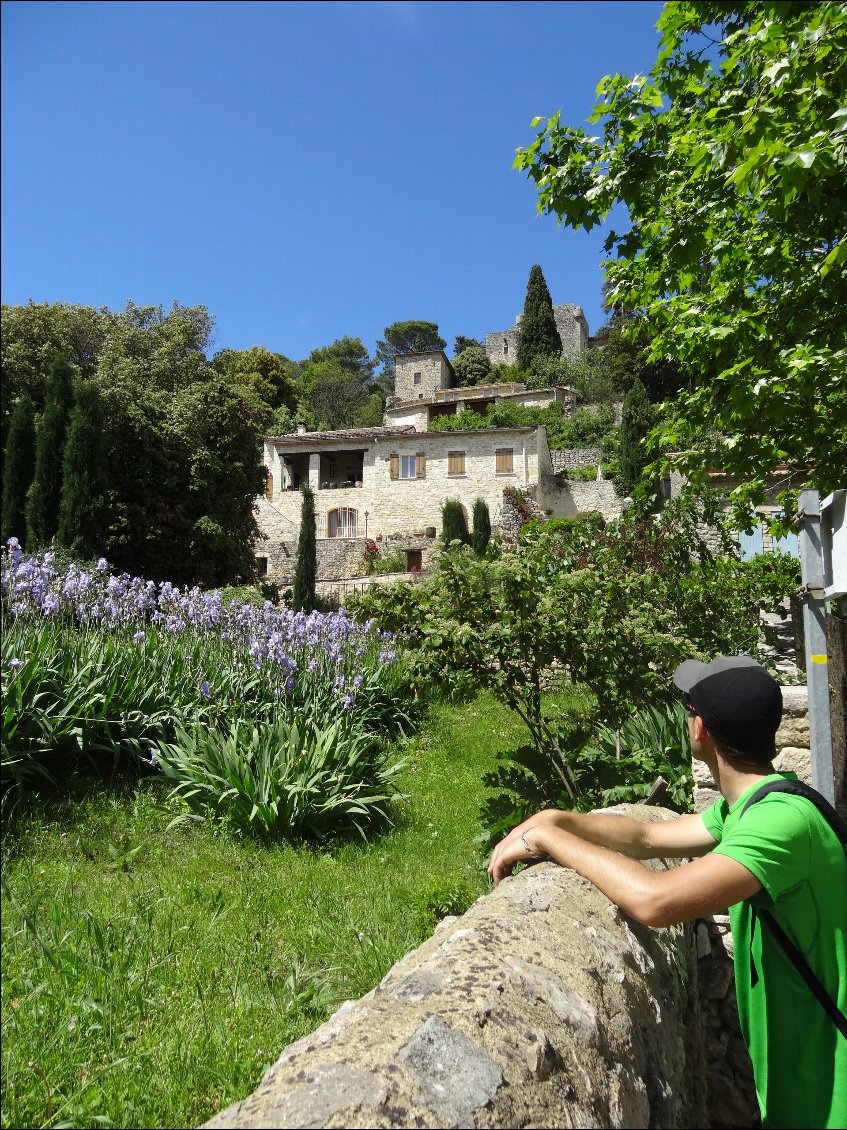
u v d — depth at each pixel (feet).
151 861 17.30
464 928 4.67
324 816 20.18
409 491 125.49
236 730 22.98
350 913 15.14
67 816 19.03
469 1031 3.48
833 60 11.18
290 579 119.34
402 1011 3.62
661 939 6.11
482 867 17.43
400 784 25.95
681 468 19.81
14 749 19.93
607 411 157.38
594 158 14.34
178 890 15.57
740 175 11.09
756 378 15.16
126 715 23.15
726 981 9.69
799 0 7.54
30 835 17.49
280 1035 10.48
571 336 244.01
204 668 27.81
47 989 10.97
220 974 12.20
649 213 14.96
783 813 5.05
